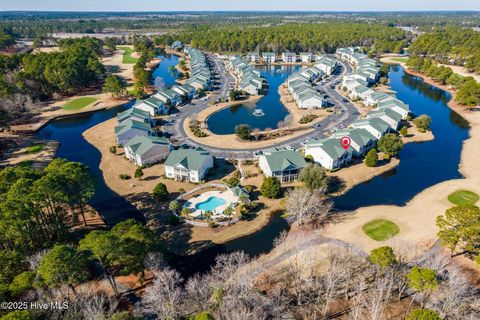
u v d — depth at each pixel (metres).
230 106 138.62
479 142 104.88
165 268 50.22
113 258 45.81
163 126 116.94
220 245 61.78
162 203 73.75
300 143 102.44
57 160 68.56
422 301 46.31
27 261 47.66
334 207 72.56
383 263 46.09
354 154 93.69
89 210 71.69
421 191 78.38
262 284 51.91
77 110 133.88
